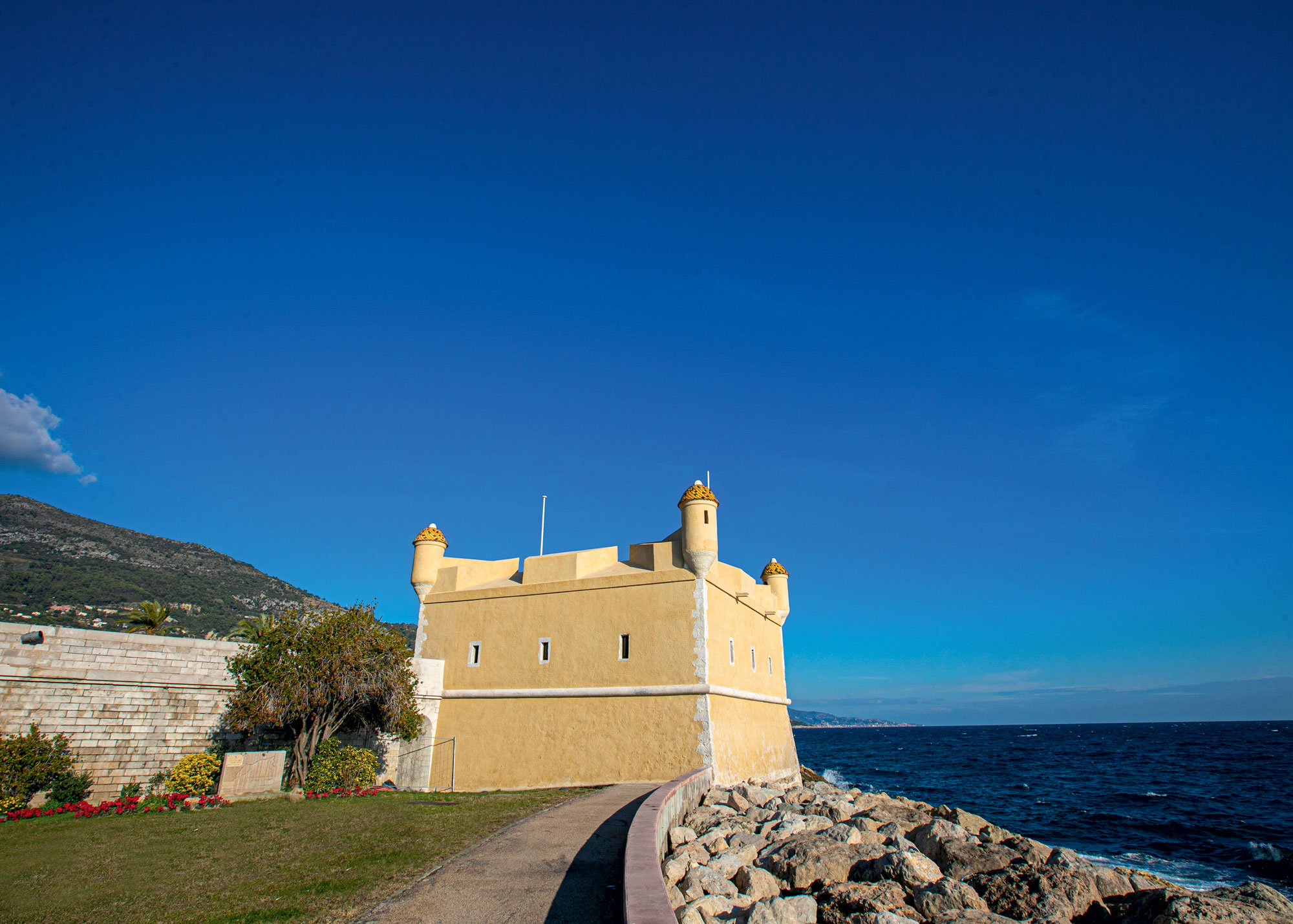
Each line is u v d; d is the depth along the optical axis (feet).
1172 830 142.82
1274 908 50.90
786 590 143.95
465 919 35.45
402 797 84.69
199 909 37.45
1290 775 246.47
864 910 47.14
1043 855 60.70
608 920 35.17
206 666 91.61
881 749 504.43
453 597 123.85
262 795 81.00
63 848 52.49
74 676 81.20
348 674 90.68
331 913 36.52
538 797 81.87
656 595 105.70
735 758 104.53
